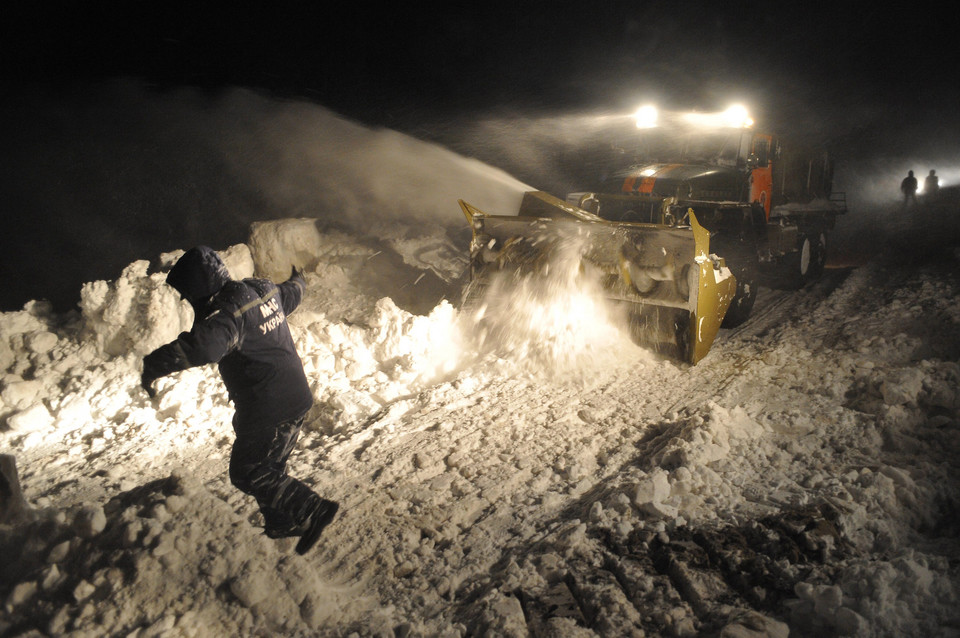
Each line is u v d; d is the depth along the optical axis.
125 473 4.55
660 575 3.25
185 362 2.89
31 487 4.39
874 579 2.93
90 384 5.82
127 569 2.98
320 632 3.04
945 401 4.70
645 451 4.67
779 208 9.62
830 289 9.48
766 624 2.75
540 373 6.18
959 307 7.01
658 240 6.31
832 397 5.30
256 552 3.16
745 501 3.83
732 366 6.34
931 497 3.72
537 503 4.10
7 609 2.95
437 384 6.12
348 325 6.70
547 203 7.33
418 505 4.09
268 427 3.24
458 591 3.36
